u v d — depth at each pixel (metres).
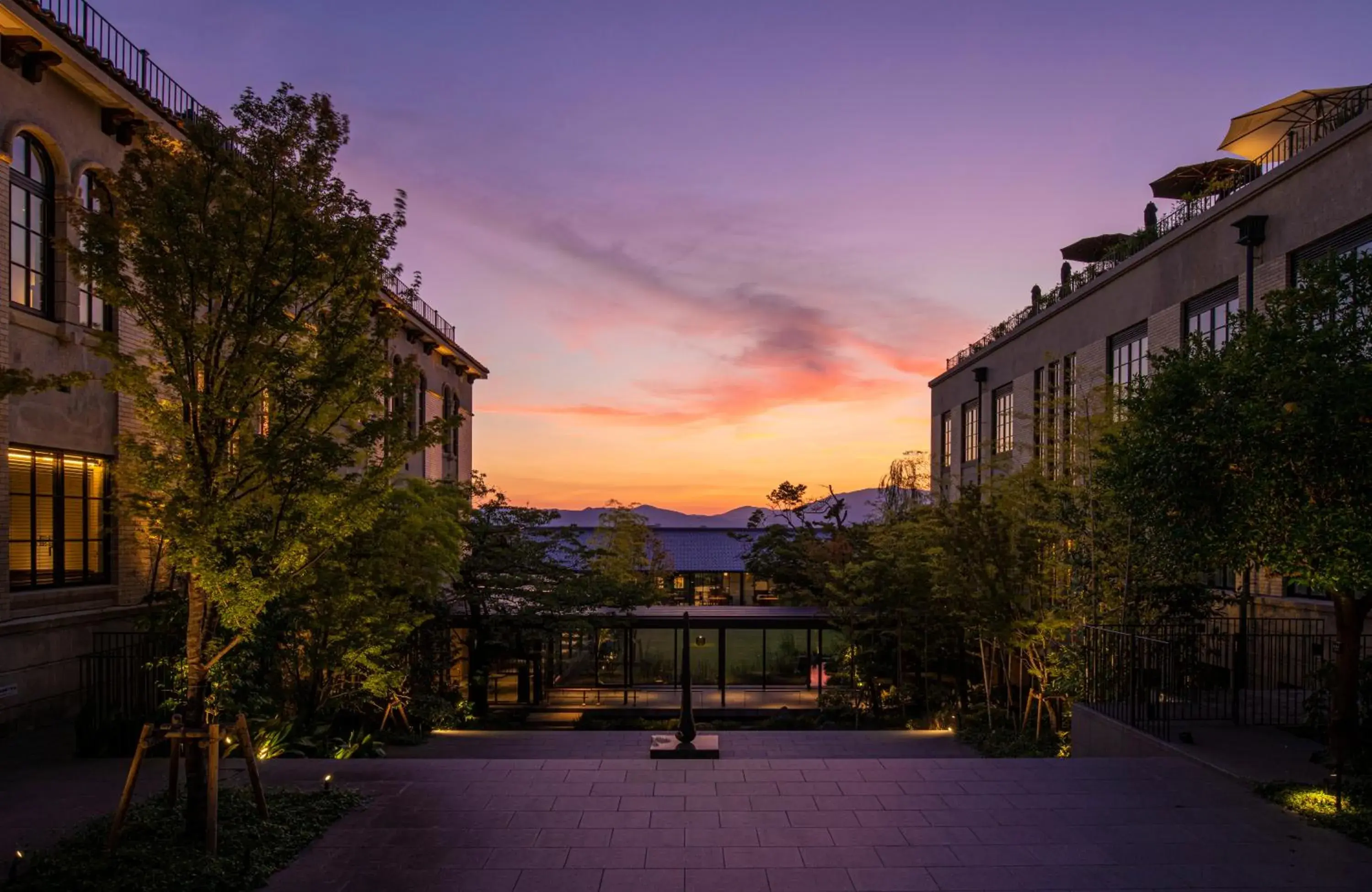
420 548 15.89
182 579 13.16
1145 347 19.70
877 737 17.09
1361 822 7.48
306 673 14.92
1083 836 7.39
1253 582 14.84
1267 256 14.88
